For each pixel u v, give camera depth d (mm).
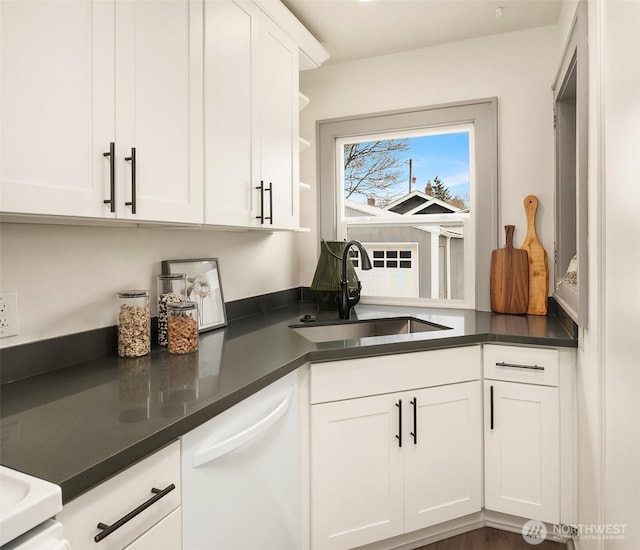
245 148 1739
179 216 1379
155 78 1289
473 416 1906
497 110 2490
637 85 878
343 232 2895
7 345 1228
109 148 1132
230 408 1176
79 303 1437
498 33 2484
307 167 2895
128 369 1370
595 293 1362
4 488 697
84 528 759
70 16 1035
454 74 2584
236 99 1682
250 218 1769
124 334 1510
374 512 1736
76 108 1048
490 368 1915
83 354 1445
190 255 1958
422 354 1802
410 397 1781
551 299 2404
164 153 1321
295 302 2875
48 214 979
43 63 972
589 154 1441
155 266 1758
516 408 1881
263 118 1869
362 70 2779
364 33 2463
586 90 1469
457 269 2672
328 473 1657
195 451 1039
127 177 1188
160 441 908
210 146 1526
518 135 2465
